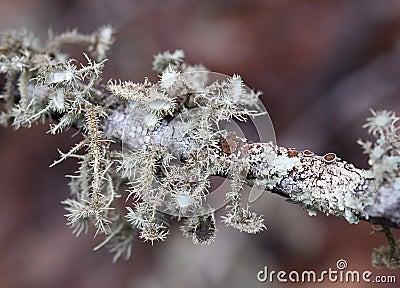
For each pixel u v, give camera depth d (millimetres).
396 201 237
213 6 654
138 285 457
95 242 492
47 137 556
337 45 563
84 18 633
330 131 521
